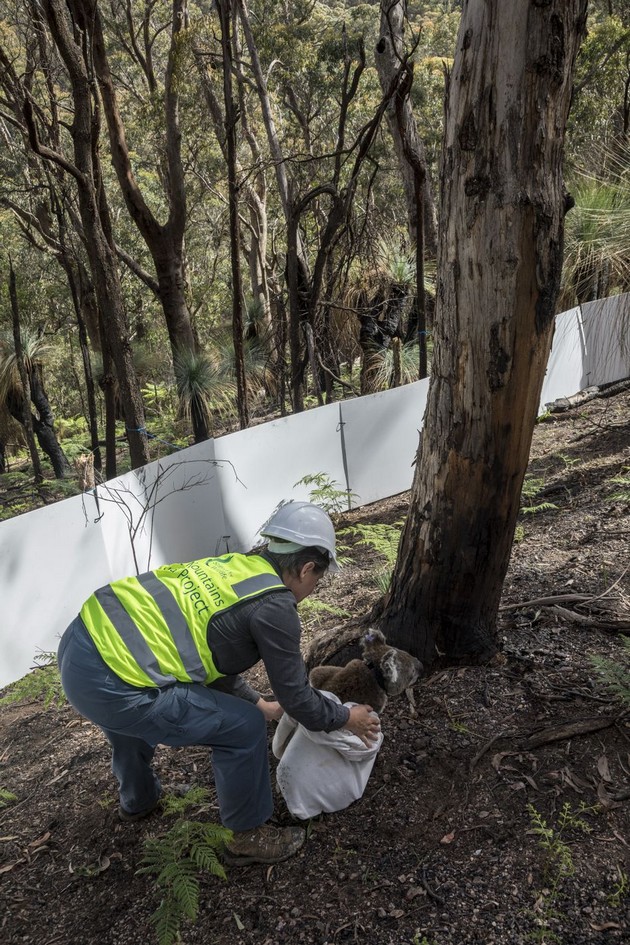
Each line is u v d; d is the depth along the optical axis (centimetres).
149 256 2053
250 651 247
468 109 282
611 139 889
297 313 930
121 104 2052
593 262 843
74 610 570
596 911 231
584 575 441
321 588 564
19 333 1104
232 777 258
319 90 1831
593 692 330
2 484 1286
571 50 275
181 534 661
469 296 299
